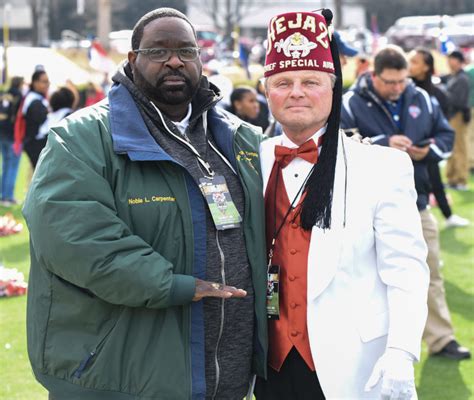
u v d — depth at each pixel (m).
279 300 3.35
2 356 6.09
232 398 3.34
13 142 12.73
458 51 13.09
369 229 3.27
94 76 21.06
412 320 3.12
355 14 49.34
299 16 3.27
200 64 3.35
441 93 10.55
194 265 3.18
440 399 5.25
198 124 3.41
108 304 3.15
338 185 3.30
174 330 3.14
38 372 3.25
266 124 9.81
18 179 15.72
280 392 3.41
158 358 3.12
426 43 35.00
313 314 3.27
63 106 11.89
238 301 3.29
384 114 5.54
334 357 3.25
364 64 7.61
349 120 5.54
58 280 3.16
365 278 3.29
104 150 3.15
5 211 12.41
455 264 8.61
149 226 3.14
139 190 3.15
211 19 49.47
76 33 49.34
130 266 3.01
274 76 3.31
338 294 3.25
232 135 3.44
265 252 3.37
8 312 7.19
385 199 3.27
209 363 3.25
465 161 13.27
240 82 20.11
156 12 3.32
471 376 5.63
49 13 49.12
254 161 3.50
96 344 3.14
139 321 3.14
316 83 3.28
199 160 3.29
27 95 11.82
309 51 3.26
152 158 3.13
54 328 3.19
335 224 3.26
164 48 3.25
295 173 3.39
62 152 3.10
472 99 13.40
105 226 3.04
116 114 3.23
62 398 3.21
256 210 3.35
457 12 49.75
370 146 3.38
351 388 3.25
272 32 3.33
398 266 3.22
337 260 3.24
